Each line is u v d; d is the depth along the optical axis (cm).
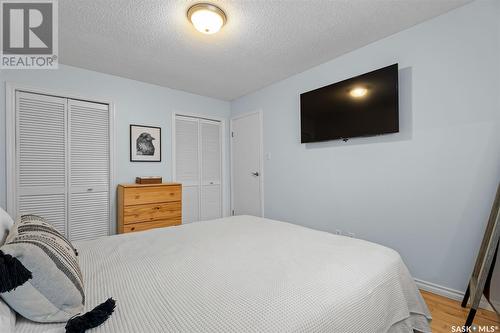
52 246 82
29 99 255
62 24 197
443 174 190
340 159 261
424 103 200
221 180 417
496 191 166
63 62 268
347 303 85
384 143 225
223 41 226
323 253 127
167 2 171
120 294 87
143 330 67
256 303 79
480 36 173
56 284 72
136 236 165
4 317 62
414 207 206
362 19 195
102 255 128
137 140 325
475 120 175
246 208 390
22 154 251
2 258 62
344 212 257
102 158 301
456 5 180
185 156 375
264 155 356
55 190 270
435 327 150
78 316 69
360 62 241
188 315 73
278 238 157
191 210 380
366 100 229
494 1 168
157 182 316
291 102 315
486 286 158
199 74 306
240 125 402
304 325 71
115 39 220
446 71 188
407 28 208
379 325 95
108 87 303
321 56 259
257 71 297
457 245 183
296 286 91
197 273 104
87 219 289
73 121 281
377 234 230
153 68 287
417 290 131
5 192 242
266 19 192
